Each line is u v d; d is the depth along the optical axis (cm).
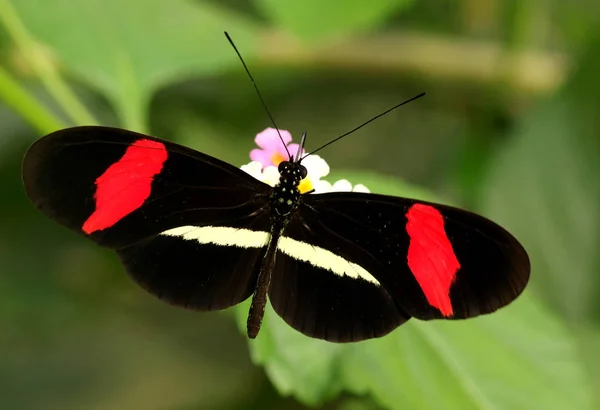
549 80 41
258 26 42
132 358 46
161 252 34
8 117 41
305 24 38
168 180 34
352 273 34
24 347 43
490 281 33
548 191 40
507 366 35
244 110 42
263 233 34
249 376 42
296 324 34
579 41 42
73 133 33
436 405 35
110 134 33
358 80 42
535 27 42
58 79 37
